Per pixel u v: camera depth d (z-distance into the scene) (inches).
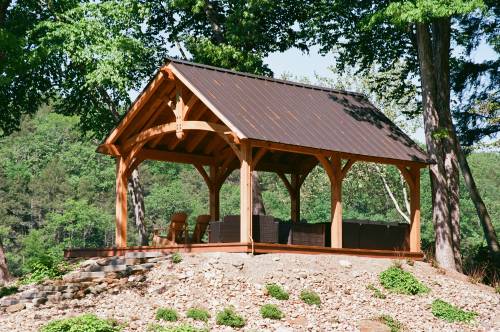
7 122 1355.8
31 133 3484.3
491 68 1350.9
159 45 1393.9
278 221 906.7
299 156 1099.3
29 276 926.4
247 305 747.4
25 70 1179.3
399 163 1003.3
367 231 978.7
